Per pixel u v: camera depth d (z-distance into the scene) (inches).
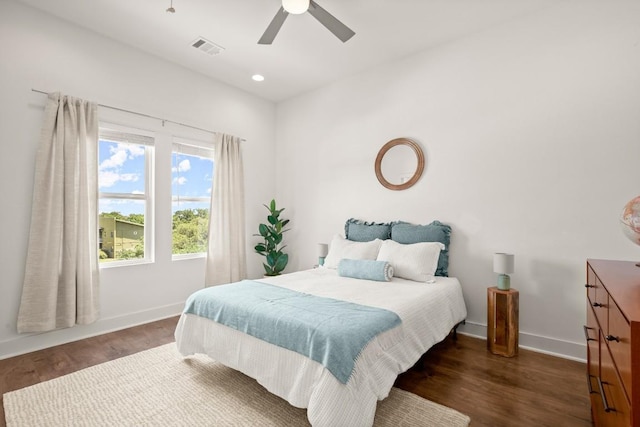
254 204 174.4
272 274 167.0
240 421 65.6
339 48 126.9
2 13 96.7
